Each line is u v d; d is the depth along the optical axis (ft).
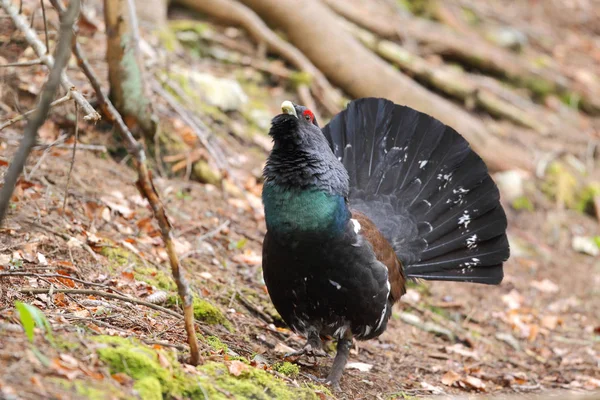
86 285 28.55
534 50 73.97
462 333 40.27
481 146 55.36
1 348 19.51
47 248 30.32
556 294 46.37
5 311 22.82
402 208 34.06
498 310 43.57
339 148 34.17
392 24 63.31
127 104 39.55
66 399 18.20
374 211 33.55
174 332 26.86
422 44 64.28
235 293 34.27
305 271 27.25
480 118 61.52
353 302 27.84
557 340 41.65
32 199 33.22
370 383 30.60
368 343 36.22
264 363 27.94
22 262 28.14
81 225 33.32
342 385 29.37
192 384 21.97
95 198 36.01
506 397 33.55
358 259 27.40
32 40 23.36
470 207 34.40
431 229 34.27
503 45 71.00
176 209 39.37
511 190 54.08
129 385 20.47
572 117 65.98
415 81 61.26
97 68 43.93
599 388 36.01
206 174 42.86
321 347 31.60
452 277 34.55
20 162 18.15
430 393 31.76
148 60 46.55
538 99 66.90
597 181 57.98
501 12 78.38
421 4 69.72
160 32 50.93
